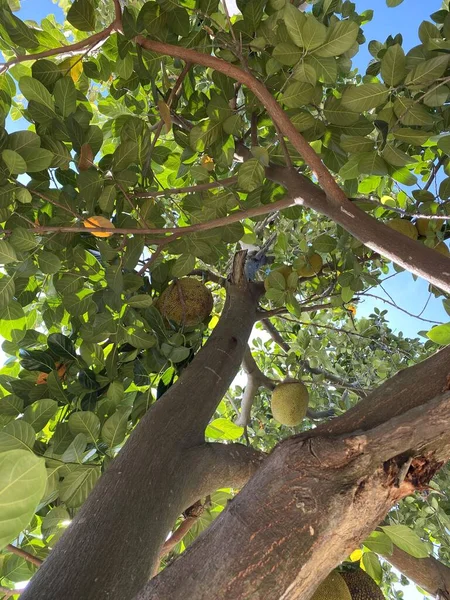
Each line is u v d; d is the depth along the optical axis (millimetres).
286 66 2092
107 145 2902
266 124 2523
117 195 2068
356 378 4074
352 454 935
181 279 2549
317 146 2523
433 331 1494
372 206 2586
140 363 2184
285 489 926
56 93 1871
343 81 3268
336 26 1637
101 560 1114
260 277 3814
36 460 439
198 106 2418
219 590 849
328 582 1706
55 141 1836
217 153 2123
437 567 1915
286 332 4234
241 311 2523
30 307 2676
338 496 906
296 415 2760
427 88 1893
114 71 2408
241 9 2047
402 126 2195
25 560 1957
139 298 1993
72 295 2115
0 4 1837
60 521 1790
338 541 902
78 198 1875
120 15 1781
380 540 1476
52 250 2020
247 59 2191
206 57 1757
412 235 2580
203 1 1946
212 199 2145
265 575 857
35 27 2602
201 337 2359
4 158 1612
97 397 2111
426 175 2896
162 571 914
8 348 2293
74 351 2078
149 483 1354
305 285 3773
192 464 1497
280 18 2049
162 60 2170
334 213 1839
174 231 1883
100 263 2137
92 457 1784
